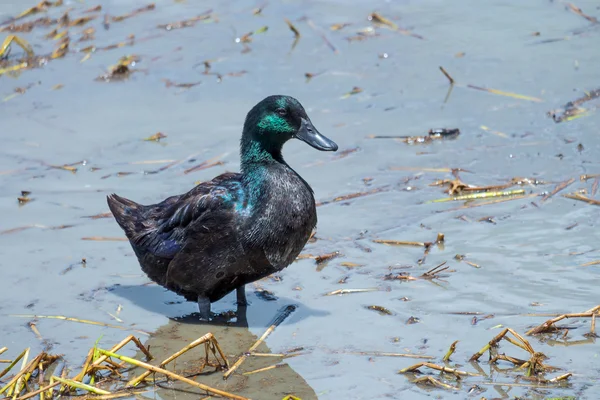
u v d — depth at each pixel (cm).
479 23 2031
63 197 1454
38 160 1570
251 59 1917
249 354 1056
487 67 1841
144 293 1212
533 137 1580
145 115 1716
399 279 1197
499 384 967
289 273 1234
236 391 983
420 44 1952
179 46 1980
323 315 1129
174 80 1842
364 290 1177
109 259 1288
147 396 977
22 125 1691
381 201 1414
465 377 982
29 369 1001
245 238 1087
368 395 963
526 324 1078
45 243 1326
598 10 2055
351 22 2069
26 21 2095
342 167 1528
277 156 1128
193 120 1692
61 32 2038
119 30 2061
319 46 1962
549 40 1927
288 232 1093
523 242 1268
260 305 1173
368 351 1045
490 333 1065
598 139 1552
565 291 1142
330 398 962
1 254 1295
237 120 1686
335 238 1312
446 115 1677
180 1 2203
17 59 1933
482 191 1423
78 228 1366
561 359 1005
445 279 1188
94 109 1745
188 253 1109
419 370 1002
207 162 1548
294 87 1800
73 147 1611
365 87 1791
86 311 1162
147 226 1167
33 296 1193
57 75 1875
